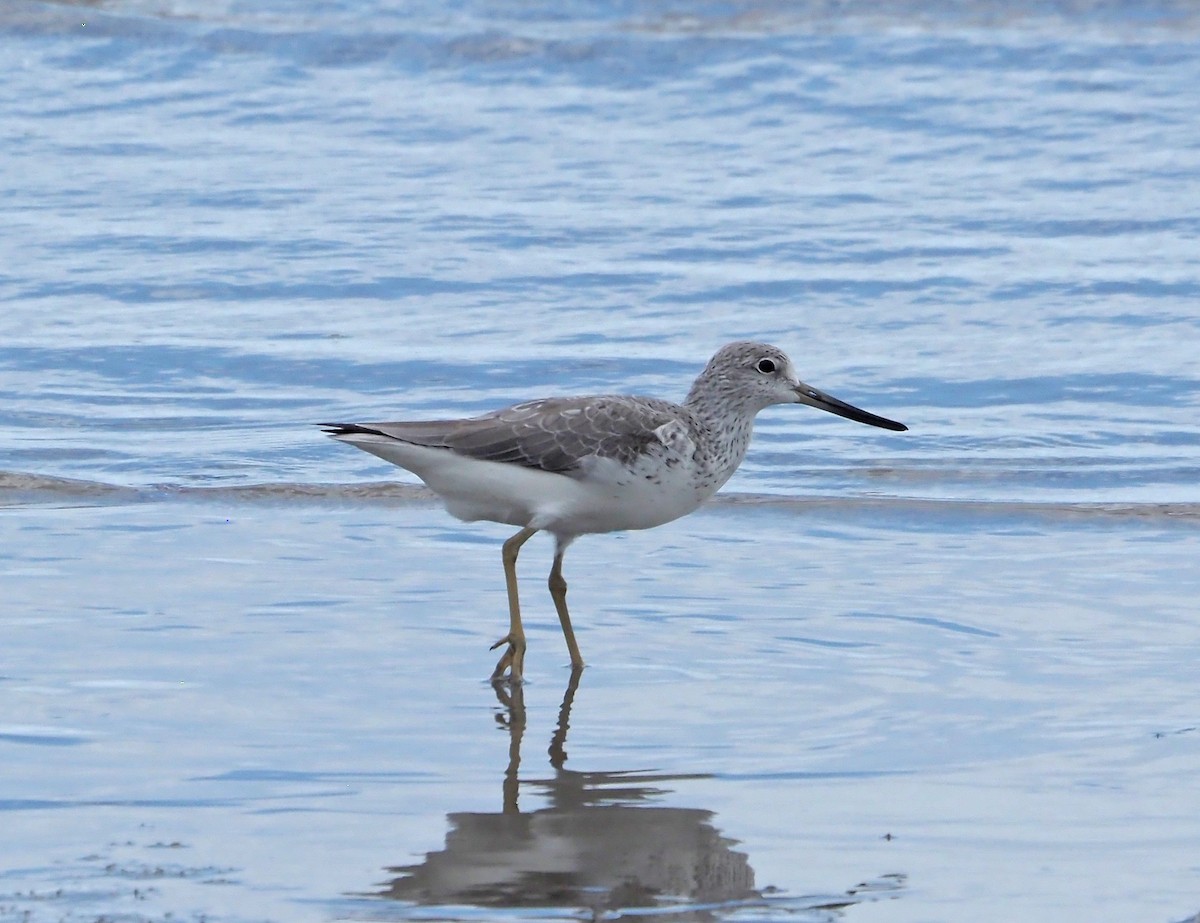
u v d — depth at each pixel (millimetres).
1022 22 29922
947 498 14086
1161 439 15656
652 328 18781
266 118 26750
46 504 13805
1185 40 28656
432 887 7547
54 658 10289
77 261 20766
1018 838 8031
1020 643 10719
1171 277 20109
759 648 10703
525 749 9180
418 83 28062
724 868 7754
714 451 11203
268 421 16188
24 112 26703
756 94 27234
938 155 25031
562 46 28672
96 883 7512
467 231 21906
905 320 19047
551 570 11531
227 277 20359
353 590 11680
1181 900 7379
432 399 16750
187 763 8867
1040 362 17656
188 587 11648
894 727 9438
